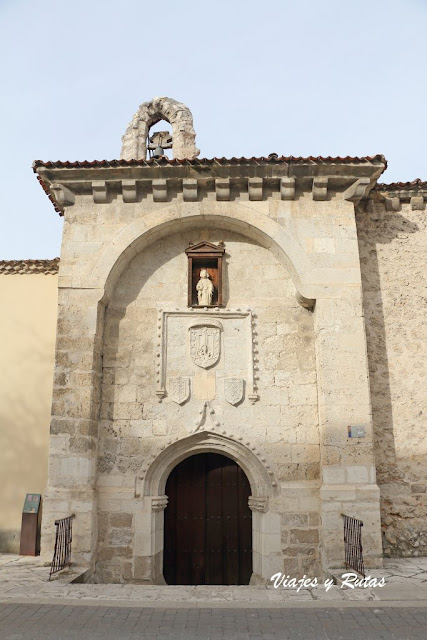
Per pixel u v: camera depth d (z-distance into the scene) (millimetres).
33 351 11062
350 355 9141
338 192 9969
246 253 10133
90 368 9094
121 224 9797
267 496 8992
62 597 6750
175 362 9539
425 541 8977
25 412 10727
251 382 9391
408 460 9305
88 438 8797
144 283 9961
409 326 9891
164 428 9227
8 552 9984
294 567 8664
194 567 9523
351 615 6105
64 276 9500
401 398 9570
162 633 5527
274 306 9836
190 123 12531
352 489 8523
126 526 8812
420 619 5961
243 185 9883
